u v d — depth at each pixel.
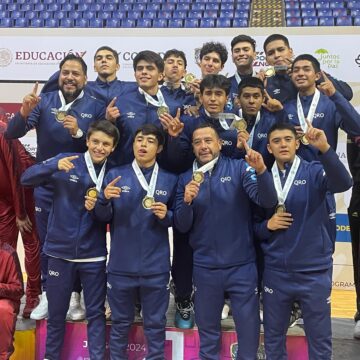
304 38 5.23
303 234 2.66
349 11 6.25
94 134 2.86
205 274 2.74
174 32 5.39
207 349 2.76
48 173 2.84
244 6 6.52
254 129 3.01
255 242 2.94
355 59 5.17
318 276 2.65
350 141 3.64
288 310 2.72
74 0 6.68
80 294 3.21
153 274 2.76
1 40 5.56
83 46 5.50
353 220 3.67
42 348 3.08
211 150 2.76
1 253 2.91
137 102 3.09
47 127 3.17
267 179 2.58
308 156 3.00
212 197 2.75
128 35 5.43
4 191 3.31
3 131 3.21
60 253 2.86
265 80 3.34
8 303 2.83
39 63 5.54
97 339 2.85
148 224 2.78
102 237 2.92
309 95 3.10
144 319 2.81
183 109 3.16
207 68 3.51
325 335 2.66
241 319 2.71
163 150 3.02
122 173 2.89
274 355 2.72
